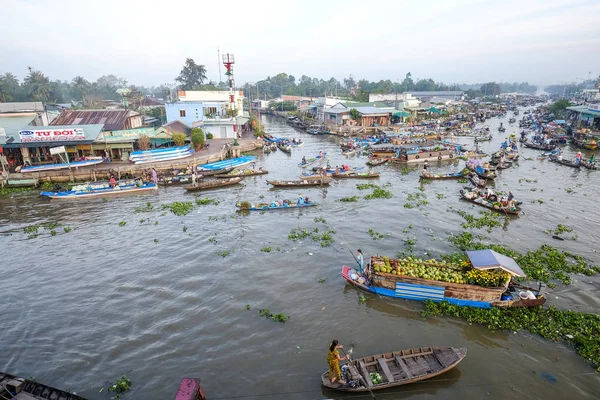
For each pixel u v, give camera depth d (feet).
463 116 373.81
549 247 81.46
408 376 44.47
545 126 277.85
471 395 44.24
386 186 137.59
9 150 150.61
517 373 47.55
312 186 137.59
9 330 57.11
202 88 447.83
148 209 112.98
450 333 55.06
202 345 53.21
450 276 61.46
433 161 187.01
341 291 66.59
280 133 306.14
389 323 57.67
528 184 138.10
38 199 124.57
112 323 58.44
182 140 177.27
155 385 46.26
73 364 49.88
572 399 43.73
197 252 82.53
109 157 160.86
